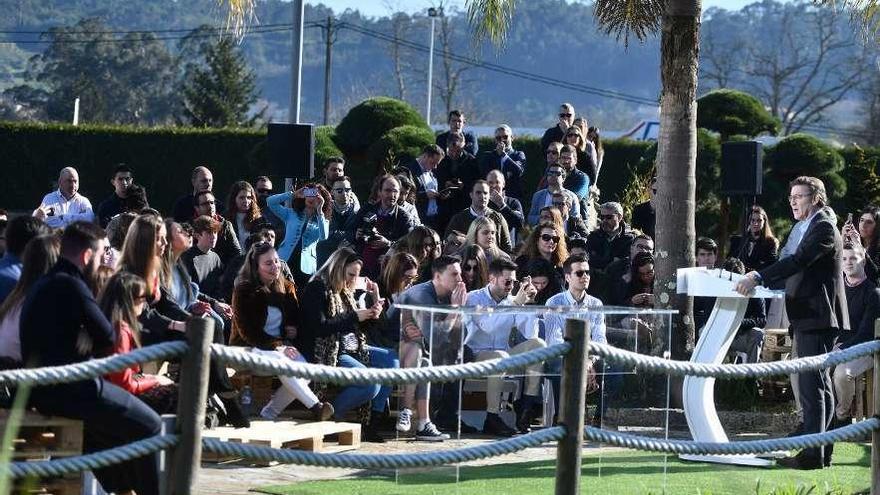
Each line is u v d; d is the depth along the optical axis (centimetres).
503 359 1964
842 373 3334
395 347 3488
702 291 2927
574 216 4750
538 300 3759
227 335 3450
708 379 2994
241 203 4562
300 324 3291
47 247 2350
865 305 3441
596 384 2795
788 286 3009
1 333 2333
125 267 2653
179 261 3241
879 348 2309
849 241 3594
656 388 2888
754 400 3709
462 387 2616
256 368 1817
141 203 4653
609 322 2814
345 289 3347
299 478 2739
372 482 2689
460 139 5112
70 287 2198
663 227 3638
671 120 3628
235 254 4238
